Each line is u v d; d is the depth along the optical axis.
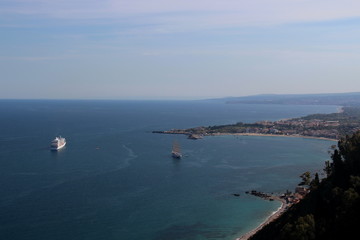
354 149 179.00
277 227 159.75
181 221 191.75
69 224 183.00
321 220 134.12
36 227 178.62
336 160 177.00
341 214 130.75
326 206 145.25
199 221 192.50
